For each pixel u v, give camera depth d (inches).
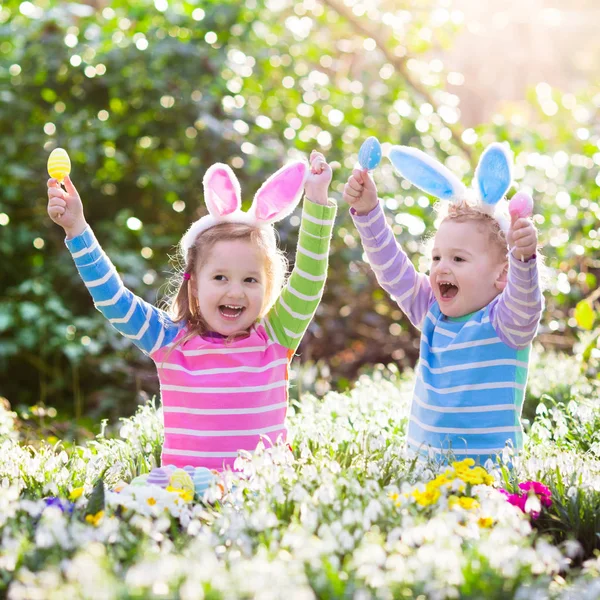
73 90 306.8
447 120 314.2
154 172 305.6
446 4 330.0
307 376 240.5
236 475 130.9
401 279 163.3
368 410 188.1
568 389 203.2
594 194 248.1
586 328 218.8
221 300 146.4
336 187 302.5
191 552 100.3
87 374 293.3
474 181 156.6
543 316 255.8
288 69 315.3
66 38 297.6
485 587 92.0
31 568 99.3
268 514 110.2
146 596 86.6
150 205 315.9
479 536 105.4
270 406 147.7
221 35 303.6
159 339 149.8
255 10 306.7
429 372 153.3
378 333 304.8
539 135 290.5
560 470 134.6
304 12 324.5
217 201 150.9
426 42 323.6
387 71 325.4
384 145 304.3
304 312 151.0
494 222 152.4
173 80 301.6
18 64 304.7
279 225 286.4
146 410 183.3
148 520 108.8
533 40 403.5
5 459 148.1
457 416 148.0
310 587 92.8
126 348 280.5
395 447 152.7
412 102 318.7
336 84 332.2
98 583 86.9
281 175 150.0
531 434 169.6
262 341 150.1
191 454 144.6
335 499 115.5
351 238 295.9
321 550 97.4
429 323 157.9
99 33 299.3
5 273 300.5
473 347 148.8
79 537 103.5
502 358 148.1
